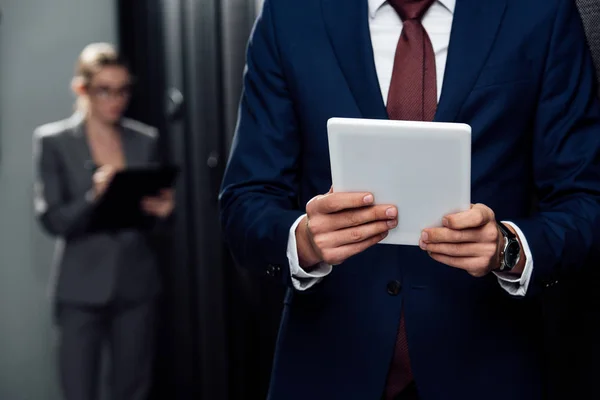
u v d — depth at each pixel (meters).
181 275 3.68
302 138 1.39
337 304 1.34
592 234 1.30
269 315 3.54
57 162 3.61
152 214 3.53
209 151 3.65
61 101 4.17
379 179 1.17
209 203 3.65
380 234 1.20
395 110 1.32
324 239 1.21
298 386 1.35
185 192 3.68
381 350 1.31
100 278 3.54
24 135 4.16
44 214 3.56
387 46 1.36
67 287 3.55
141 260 3.59
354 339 1.33
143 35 3.71
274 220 1.31
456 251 1.19
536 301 1.39
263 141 1.39
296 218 1.29
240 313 3.58
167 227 3.56
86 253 3.55
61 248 3.61
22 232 4.16
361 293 1.33
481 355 1.32
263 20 1.42
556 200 1.35
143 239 3.61
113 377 3.61
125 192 3.48
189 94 3.66
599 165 1.35
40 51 4.16
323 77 1.36
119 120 3.67
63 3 4.12
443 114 1.30
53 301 3.60
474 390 1.31
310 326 1.35
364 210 1.18
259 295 3.54
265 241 1.30
